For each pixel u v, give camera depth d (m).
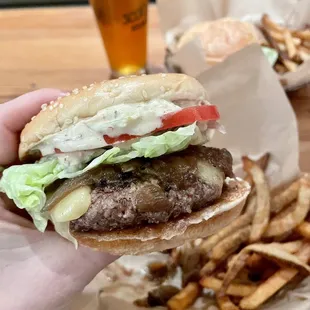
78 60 0.39
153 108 0.19
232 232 0.25
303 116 0.32
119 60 0.35
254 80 0.28
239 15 0.41
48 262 0.20
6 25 0.43
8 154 0.23
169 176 0.19
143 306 0.24
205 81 0.29
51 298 0.20
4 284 0.20
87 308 0.23
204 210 0.19
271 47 0.36
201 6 0.41
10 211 0.22
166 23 0.40
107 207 0.18
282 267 0.23
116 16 0.33
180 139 0.19
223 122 0.29
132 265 0.26
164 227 0.19
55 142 0.19
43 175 0.19
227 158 0.21
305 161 0.29
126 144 0.19
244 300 0.23
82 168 0.19
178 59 0.34
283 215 0.25
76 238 0.19
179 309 0.23
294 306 0.22
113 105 0.18
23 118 0.22
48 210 0.19
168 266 0.25
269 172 0.28
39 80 0.37
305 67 0.31
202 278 0.24
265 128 0.28
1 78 0.37
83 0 0.48
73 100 0.19
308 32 0.37
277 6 0.41
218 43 0.36
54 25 0.43
